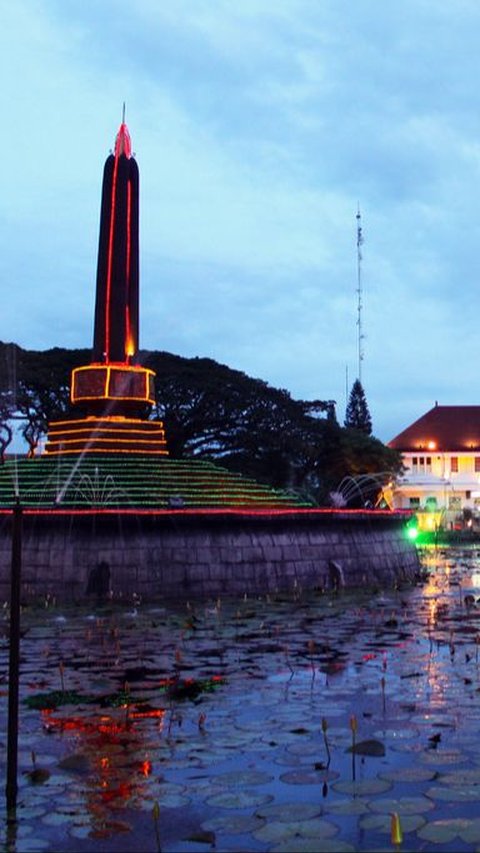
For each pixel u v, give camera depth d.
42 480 26.58
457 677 11.45
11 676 6.95
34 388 46.59
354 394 74.06
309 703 9.95
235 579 22.53
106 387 30.27
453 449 76.12
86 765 7.68
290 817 6.40
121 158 31.81
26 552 21.34
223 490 27.44
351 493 52.94
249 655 13.06
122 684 10.95
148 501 25.38
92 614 18.31
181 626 16.30
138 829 6.22
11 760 6.85
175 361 49.19
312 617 17.77
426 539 62.31
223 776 7.34
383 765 7.60
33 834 6.15
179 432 47.50
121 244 31.47
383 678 11.34
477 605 20.17
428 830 6.12
